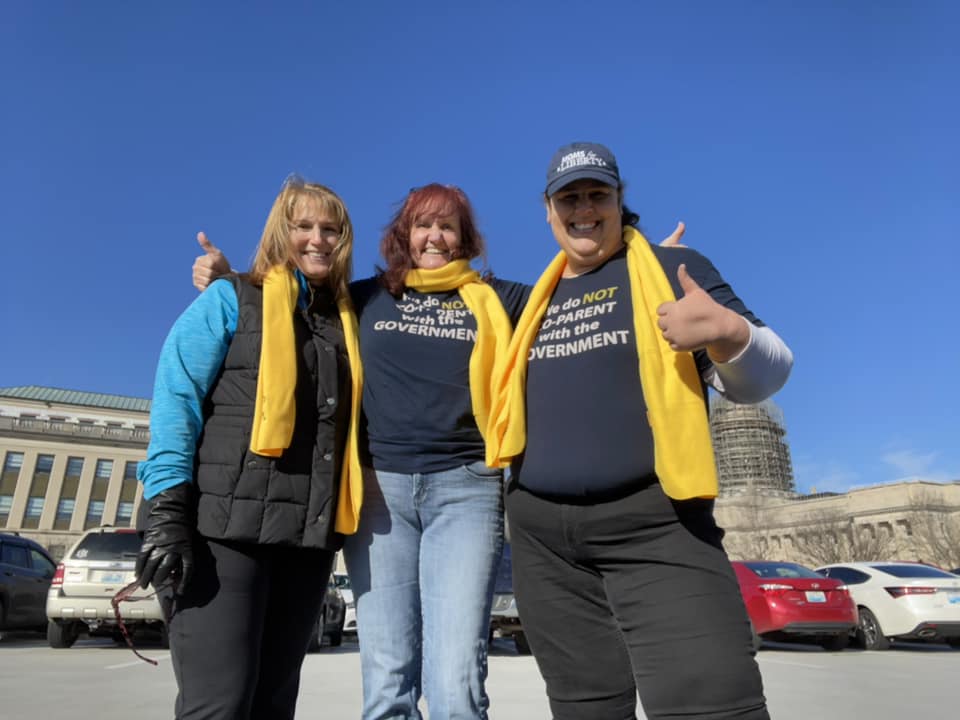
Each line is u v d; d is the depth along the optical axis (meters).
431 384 2.34
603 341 1.96
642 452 1.78
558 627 1.94
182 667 1.86
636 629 1.74
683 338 1.54
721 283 1.87
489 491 2.33
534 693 5.61
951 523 50.19
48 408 63.88
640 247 2.03
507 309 2.73
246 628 1.91
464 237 2.70
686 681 1.59
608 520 1.79
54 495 56.69
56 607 8.49
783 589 9.16
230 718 1.83
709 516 1.76
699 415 1.73
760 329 1.70
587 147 2.08
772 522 59.28
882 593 9.55
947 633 9.07
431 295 2.56
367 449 2.36
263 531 1.96
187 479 1.95
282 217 2.40
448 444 2.30
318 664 7.91
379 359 2.40
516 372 2.07
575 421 1.89
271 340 2.11
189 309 2.17
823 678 6.46
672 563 1.71
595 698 1.92
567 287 2.17
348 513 2.17
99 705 4.80
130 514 58.53
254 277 2.30
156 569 1.82
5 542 9.74
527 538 2.01
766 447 70.44
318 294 2.44
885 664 7.64
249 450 2.02
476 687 2.12
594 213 2.05
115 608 1.86
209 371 2.08
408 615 2.22
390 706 2.11
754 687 1.58
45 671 6.57
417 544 2.29
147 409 68.56
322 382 2.22
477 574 2.21
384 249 2.69
